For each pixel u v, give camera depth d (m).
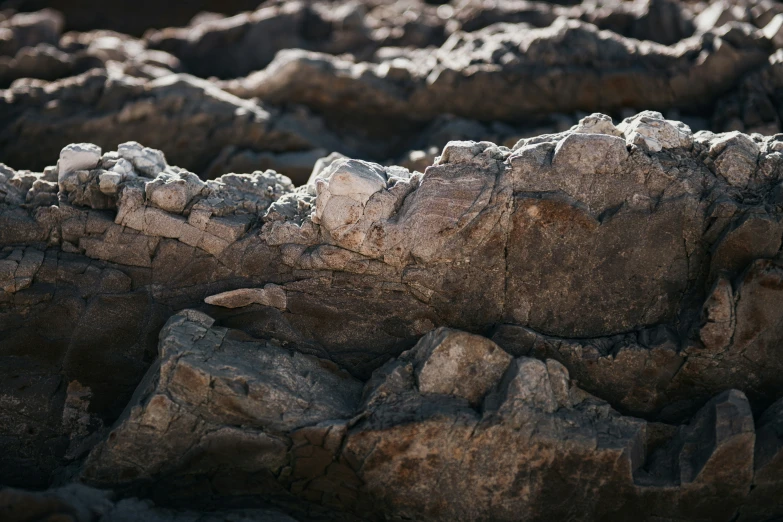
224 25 11.45
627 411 5.09
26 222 5.50
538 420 4.68
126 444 4.75
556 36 8.57
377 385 4.92
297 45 11.31
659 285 5.07
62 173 5.62
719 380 4.95
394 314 5.30
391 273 5.26
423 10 12.48
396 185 5.25
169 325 5.05
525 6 11.07
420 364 4.95
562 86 8.52
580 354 5.05
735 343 4.85
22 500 4.26
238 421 4.82
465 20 11.19
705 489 4.66
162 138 8.81
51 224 5.51
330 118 9.56
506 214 5.07
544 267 5.13
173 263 5.43
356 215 5.18
